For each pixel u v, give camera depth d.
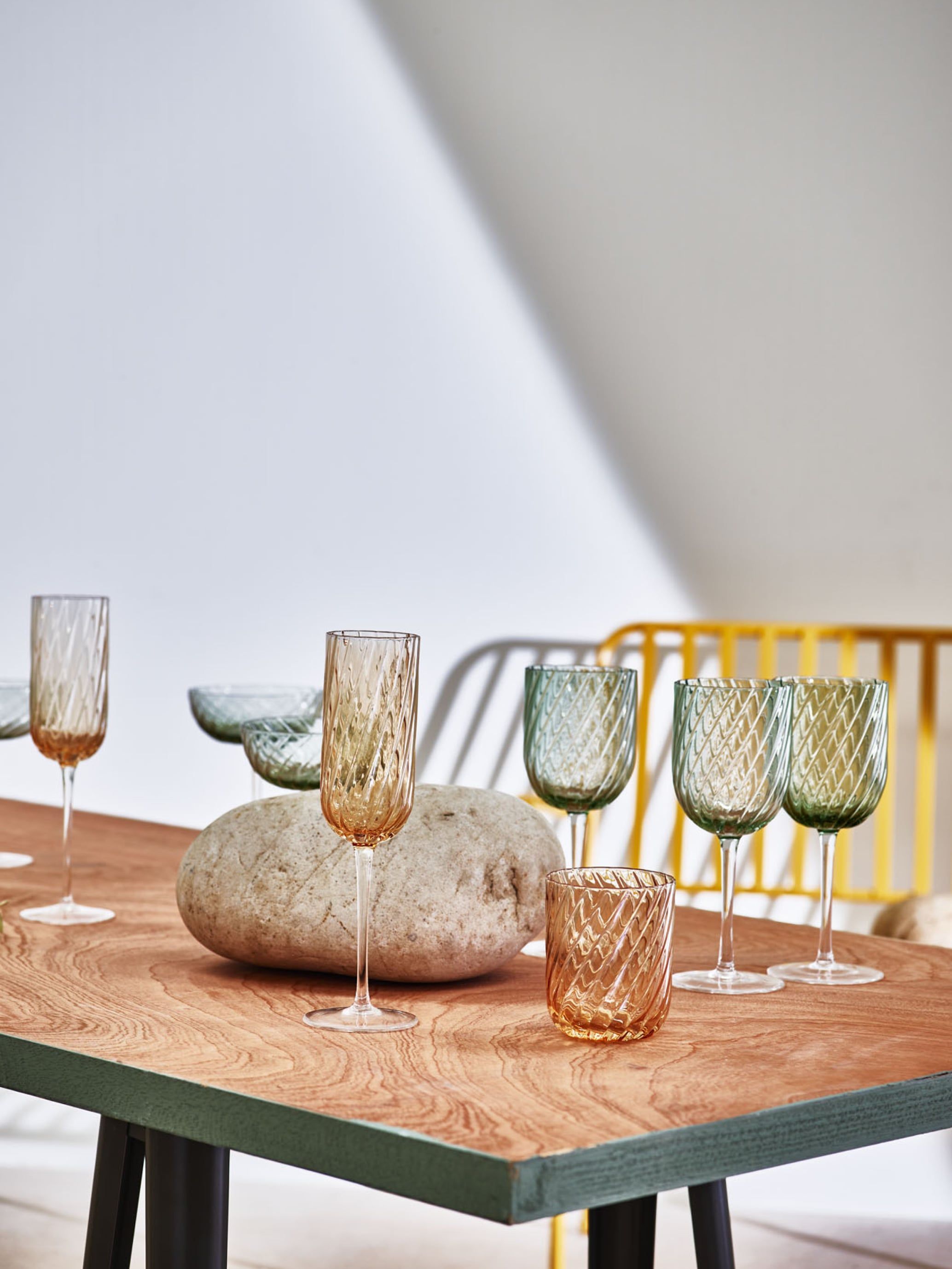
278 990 1.01
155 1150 1.01
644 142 2.96
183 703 2.99
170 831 1.66
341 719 0.92
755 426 2.96
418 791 1.09
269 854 1.04
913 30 2.83
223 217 2.97
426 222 2.98
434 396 2.99
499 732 3.03
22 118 2.96
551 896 0.90
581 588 3.01
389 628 3.01
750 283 2.94
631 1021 0.88
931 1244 2.05
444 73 2.97
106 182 2.96
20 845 1.56
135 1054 0.85
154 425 2.98
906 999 1.01
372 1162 0.73
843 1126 0.80
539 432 3.00
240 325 2.97
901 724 2.91
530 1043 0.88
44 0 2.96
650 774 3.00
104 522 2.99
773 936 1.23
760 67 2.90
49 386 2.98
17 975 1.04
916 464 2.89
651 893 0.88
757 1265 1.97
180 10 2.95
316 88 2.96
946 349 2.86
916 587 2.90
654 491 3.00
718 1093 0.79
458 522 3.01
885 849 2.61
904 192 2.86
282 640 3.00
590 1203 0.70
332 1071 0.82
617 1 2.94
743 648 2.98
